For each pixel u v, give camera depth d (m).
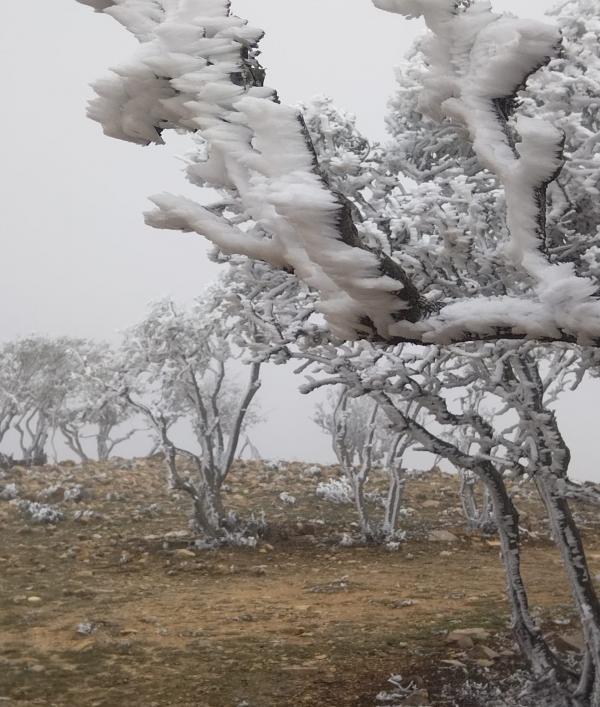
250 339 9.45
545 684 5.90
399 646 8.00
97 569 12.68
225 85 1.62
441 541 15.09
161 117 1.76
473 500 16.28
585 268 4.66
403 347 9.16
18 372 24.98
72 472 22.23
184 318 14.59
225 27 1.68
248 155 1.59
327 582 11.66
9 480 20.66
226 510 17.30
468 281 4.46
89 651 8.19
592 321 1.81
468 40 1.92
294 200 1.48
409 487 20.56
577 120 4.57
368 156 5.62
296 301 5.91
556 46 1.80
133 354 15.17
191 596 10.83
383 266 1.63
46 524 15.98
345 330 1.79
